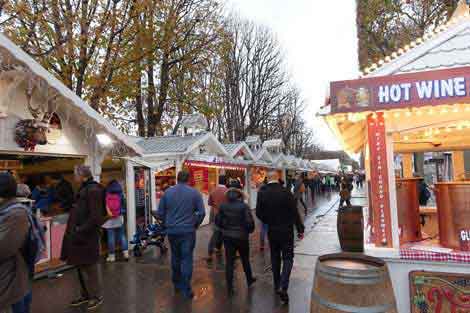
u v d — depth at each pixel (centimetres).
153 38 1308
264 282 555
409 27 1095
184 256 487
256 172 1959
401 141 612
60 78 1045
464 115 342
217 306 459
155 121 1631
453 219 348
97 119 652
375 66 361
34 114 589
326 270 281
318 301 281
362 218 748
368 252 352
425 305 333
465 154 891
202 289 527
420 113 340
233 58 2555
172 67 1673
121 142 716
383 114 348
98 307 462
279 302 467
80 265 443
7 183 300
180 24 1518
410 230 389
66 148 657
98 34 1059
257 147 2222
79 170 456
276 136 3262
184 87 1672
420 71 328
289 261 473
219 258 729
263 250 802
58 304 475
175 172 1150
